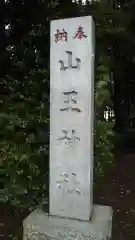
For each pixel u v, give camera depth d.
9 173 3.75
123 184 6.24
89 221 2.98
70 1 4.27
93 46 2.98
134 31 5.41
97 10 4.41
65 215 3.03
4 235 3.71
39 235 2.97
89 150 2.92
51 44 2.98
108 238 3.14
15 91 3.92
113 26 4.70
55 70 2.98
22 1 4.21
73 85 2.93
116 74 7.26
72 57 2.92
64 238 2.88
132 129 10.83
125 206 5.00
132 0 5.11
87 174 2.94
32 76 3.96
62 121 2.98
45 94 3.89
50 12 4.22
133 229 4.14
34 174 3.80
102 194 5.62
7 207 4.20
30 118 3.80
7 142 3.77
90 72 2.88
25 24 4.18
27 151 3.76
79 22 2.89
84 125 2.92
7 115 3.77
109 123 4.12
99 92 3.97
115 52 6.09
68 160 2.99
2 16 4.21
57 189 3.04
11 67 4.06
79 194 2.97
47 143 3.85
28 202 3.83
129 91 9.10
